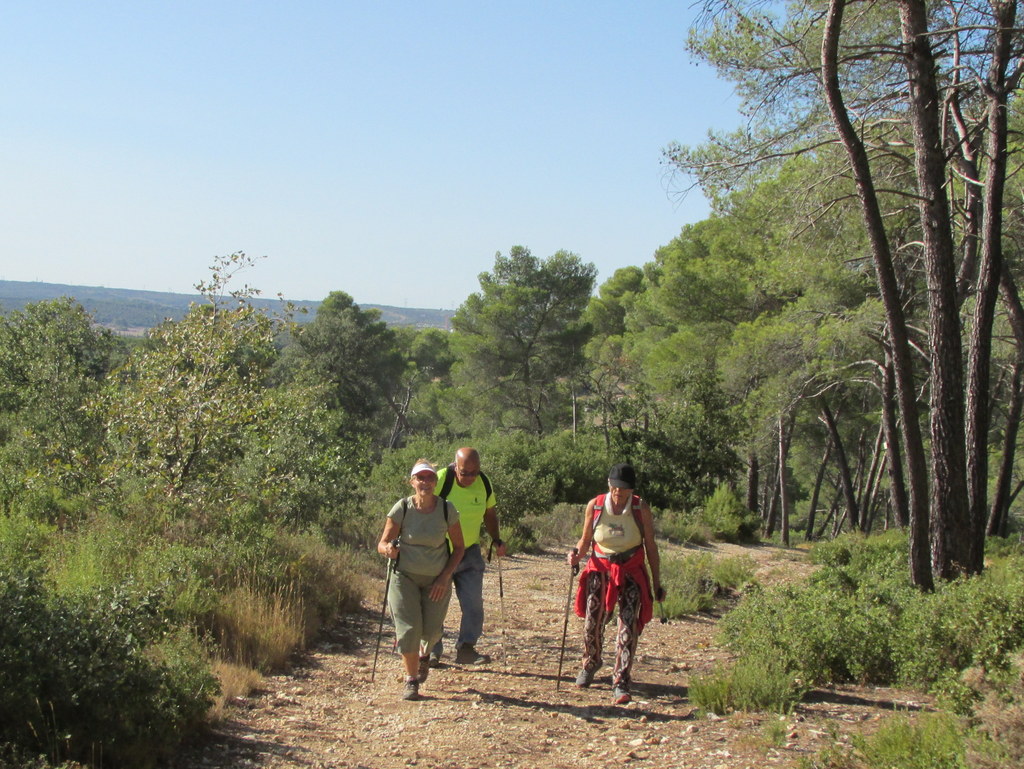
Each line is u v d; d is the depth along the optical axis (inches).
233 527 349.7
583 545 260.2
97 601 196.9
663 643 341.7
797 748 200.1
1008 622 253.6
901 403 403.5
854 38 495.2
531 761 191.5
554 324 1807.3
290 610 291.6
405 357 2501.2
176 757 179.9
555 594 444.5
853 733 207.6
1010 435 941.2
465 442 1045.8
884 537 773.9
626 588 252.1
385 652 293.7
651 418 1089.4
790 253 651.5
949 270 425.1
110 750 167.9
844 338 817.5
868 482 1331.2
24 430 462.9
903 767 171.6
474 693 247.8
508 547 598.9
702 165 497.0
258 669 247.3
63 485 382.9
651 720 227.0
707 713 230.7
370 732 207.2
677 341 1132.5
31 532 306.3
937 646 261.3
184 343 424.5
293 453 485.7
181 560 284.0
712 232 1165.7
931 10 486.3
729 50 481.4
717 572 505.4
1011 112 555.5
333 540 477.1
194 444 405.1
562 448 1037.8
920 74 429.1
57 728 164.2
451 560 243.4
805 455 1659.7
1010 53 439.5
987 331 454.0
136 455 400.2
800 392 935.7
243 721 206.1
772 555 743.7
